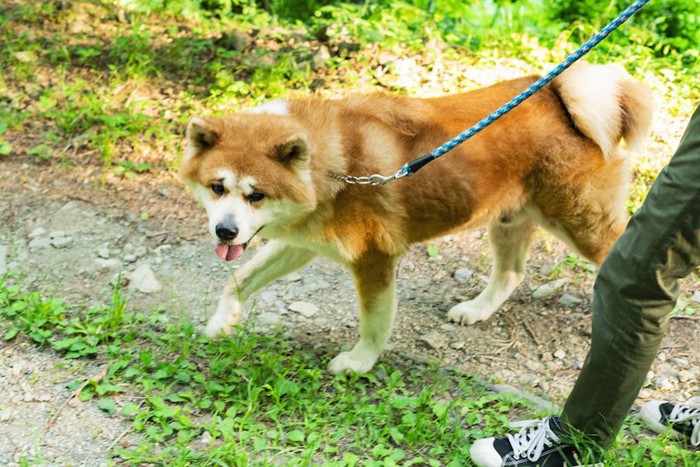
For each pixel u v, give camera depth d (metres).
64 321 3.45
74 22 6.36
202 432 2.85
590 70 3.52
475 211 3.48
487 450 2.69
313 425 2.92
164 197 4.66
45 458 2.64
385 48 6.13
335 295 4.07
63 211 4.42
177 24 6.63
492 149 3.39
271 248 3.61
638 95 3.54
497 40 6.60
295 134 3.00
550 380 3.50
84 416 2.87
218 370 3.22
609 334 2.32
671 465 2.74
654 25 7.03
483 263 4.43
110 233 4.30
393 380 3.35
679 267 2.20
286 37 6.40
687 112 5.62
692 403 3.22
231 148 3.07
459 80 5.79
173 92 5.59
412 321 3.93
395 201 3.29
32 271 3.94
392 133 3.33
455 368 3.53
